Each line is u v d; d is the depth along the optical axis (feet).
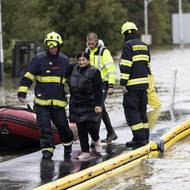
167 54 451.53
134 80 76.69
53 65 71.00
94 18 351.05
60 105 71.77
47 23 337.93
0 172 65.77
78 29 351.25
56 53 71.10
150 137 83.25
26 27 278.05
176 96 153.58
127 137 86.84
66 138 73.97
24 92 70.64
